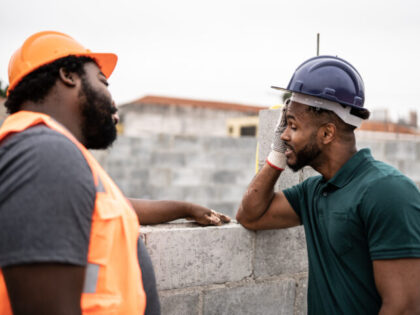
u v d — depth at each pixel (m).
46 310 0.70
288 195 1.59
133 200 1.72
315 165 1.36
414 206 1.08
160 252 1.66
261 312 1.95
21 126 0.81
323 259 1.31
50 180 0.73
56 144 0.77
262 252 1.93
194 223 1.87
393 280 1.07
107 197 0.85
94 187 0.80
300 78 1.32
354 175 1.24
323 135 1.30
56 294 0.70
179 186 8.53
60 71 0.92
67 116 0.93
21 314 0.70
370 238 1.13
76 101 0.94
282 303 2.01
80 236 0.74
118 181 8.87
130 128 24.44
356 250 1.19
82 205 0.75
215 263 1.80
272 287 1.98
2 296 0.80
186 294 1.74
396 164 5.89
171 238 1.68
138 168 8.98
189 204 1.80
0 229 0.70
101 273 0.81
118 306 0.83
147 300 1.09
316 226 1.36
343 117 1.27
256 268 1.92
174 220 1.81
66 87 0.93
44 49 0.94
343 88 1.27
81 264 0.74
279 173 1.59
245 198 1.67
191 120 25.34
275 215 1.62
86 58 0.98
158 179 8.62
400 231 1.07
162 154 8.65
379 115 14.98
